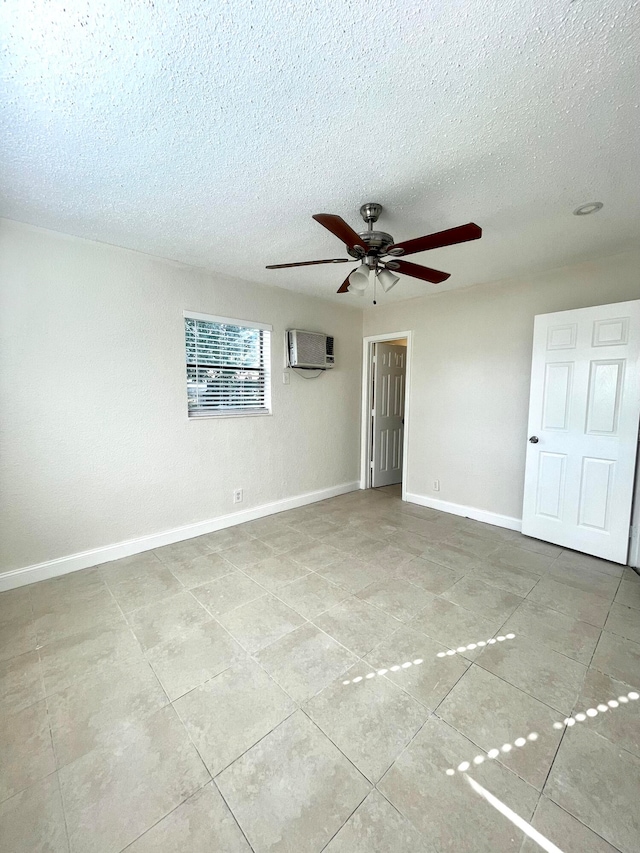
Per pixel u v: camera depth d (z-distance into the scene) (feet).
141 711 4.82
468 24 3.38
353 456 15.62
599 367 8.88
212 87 4.06
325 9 3.25
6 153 5.19
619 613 6.89
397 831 3.49
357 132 4.80
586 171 5.64
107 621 6.69
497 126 4.68
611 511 8.89
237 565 8.87
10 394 7.57
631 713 4.75
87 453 8.61
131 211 6.95
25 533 7.93
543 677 5.36
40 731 4.53
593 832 3.48
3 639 6.21
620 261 8.93
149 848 3.37
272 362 12.20
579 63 3.75
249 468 11.90
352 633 6.34
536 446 10.16
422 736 4.45
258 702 4.95
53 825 3.55
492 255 9.02
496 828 3.51
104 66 3.81
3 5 3.24
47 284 7.82
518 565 8.83
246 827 3.53
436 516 12.45
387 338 14.43
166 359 9.72
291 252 8.96
